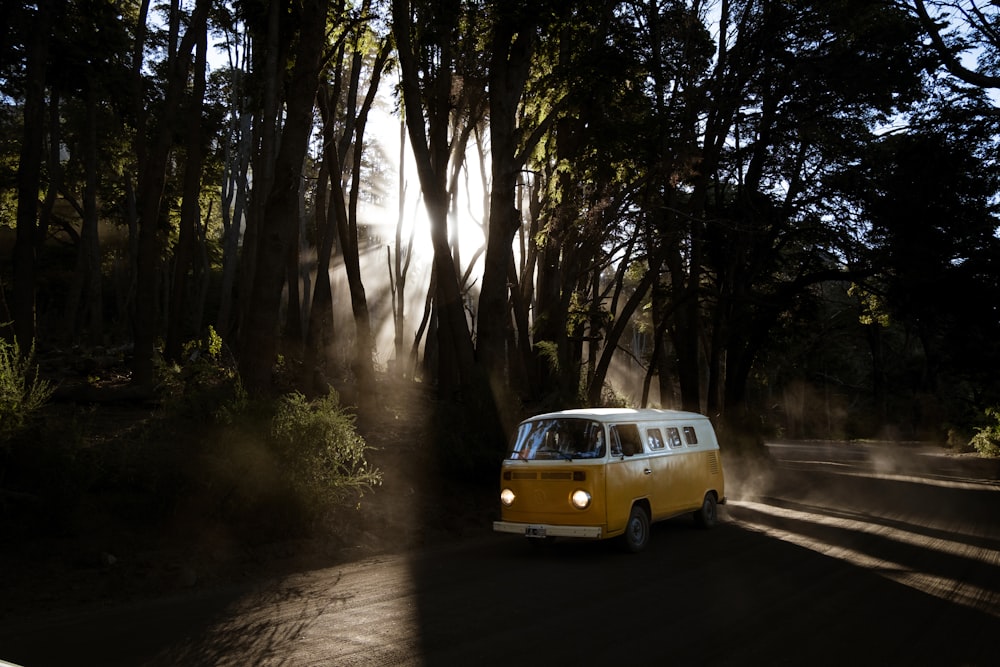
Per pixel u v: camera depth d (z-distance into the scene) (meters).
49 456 8.20
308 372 18.14
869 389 64.81
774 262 30.20
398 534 10.64
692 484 11.75
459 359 16.25
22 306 15.45
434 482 13.55
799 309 29.73
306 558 9.04
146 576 7.59
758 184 26.91
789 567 8.95
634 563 9.20
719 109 22.56
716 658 5.37
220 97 33.81
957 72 21.83
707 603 7.05
